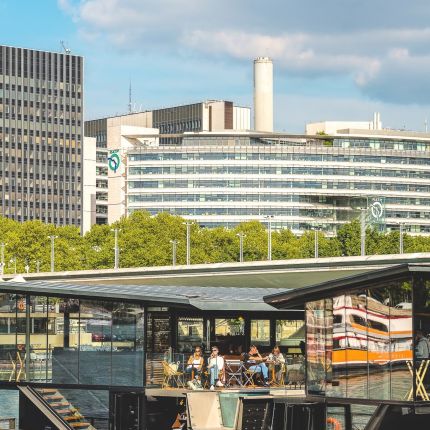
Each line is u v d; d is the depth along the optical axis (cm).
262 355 6675
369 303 5497
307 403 5775
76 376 6756
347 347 5619
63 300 6831
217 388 6272
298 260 15425
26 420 6975
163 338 6594
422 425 5541
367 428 5381
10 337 7038
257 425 5994
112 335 6600
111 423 6575
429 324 5303
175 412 6538
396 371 5347
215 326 6731
